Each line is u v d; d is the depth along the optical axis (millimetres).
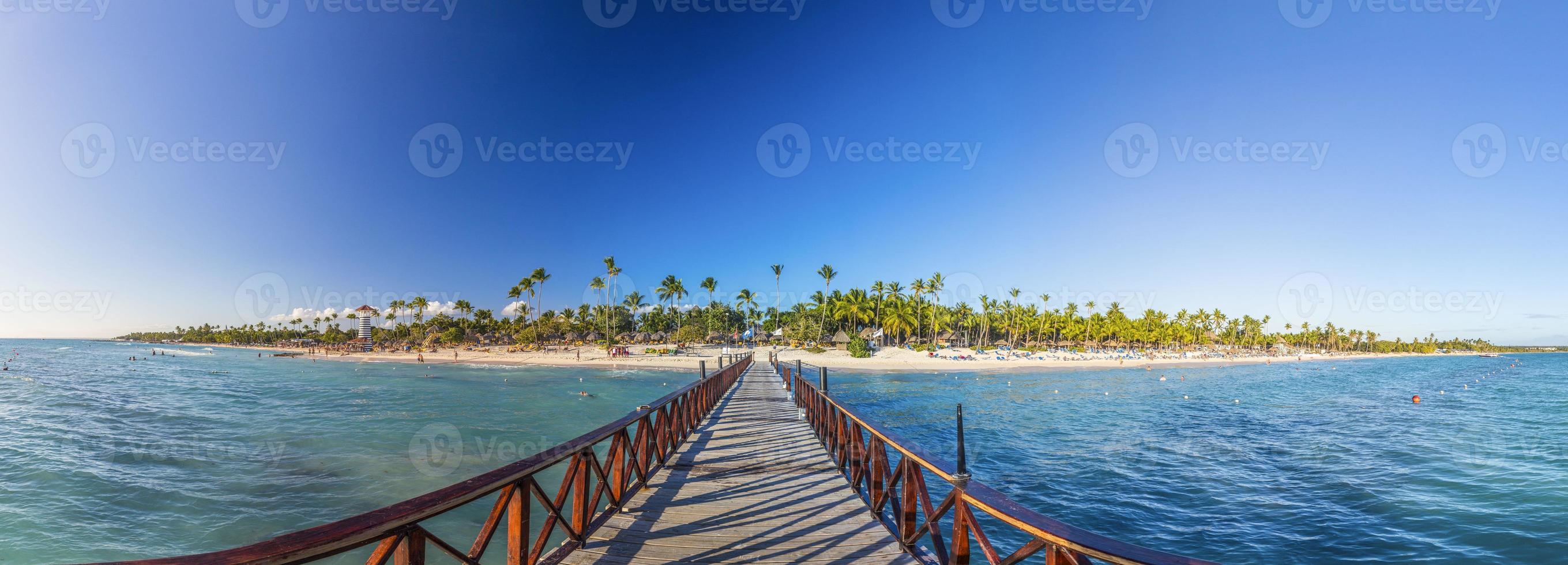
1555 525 9359
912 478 4289
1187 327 109000
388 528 2119
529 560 3627
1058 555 2180
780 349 63938
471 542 8117
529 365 49500
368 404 23219
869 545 4496
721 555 4297
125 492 10297
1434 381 44375
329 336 98938
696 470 6996
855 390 31047
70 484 10656
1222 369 59844
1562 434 18016
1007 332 93312
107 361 60625
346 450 13773
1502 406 26281
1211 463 13562
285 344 120688
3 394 25125
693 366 45938
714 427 10414
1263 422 20516
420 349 78188
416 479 11281
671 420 8039
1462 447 15766
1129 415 22141
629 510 5363
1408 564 8148
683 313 84562
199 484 10797
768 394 16859
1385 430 18938
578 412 21188
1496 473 12602
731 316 85875
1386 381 44781
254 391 28172
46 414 19297
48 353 84125
